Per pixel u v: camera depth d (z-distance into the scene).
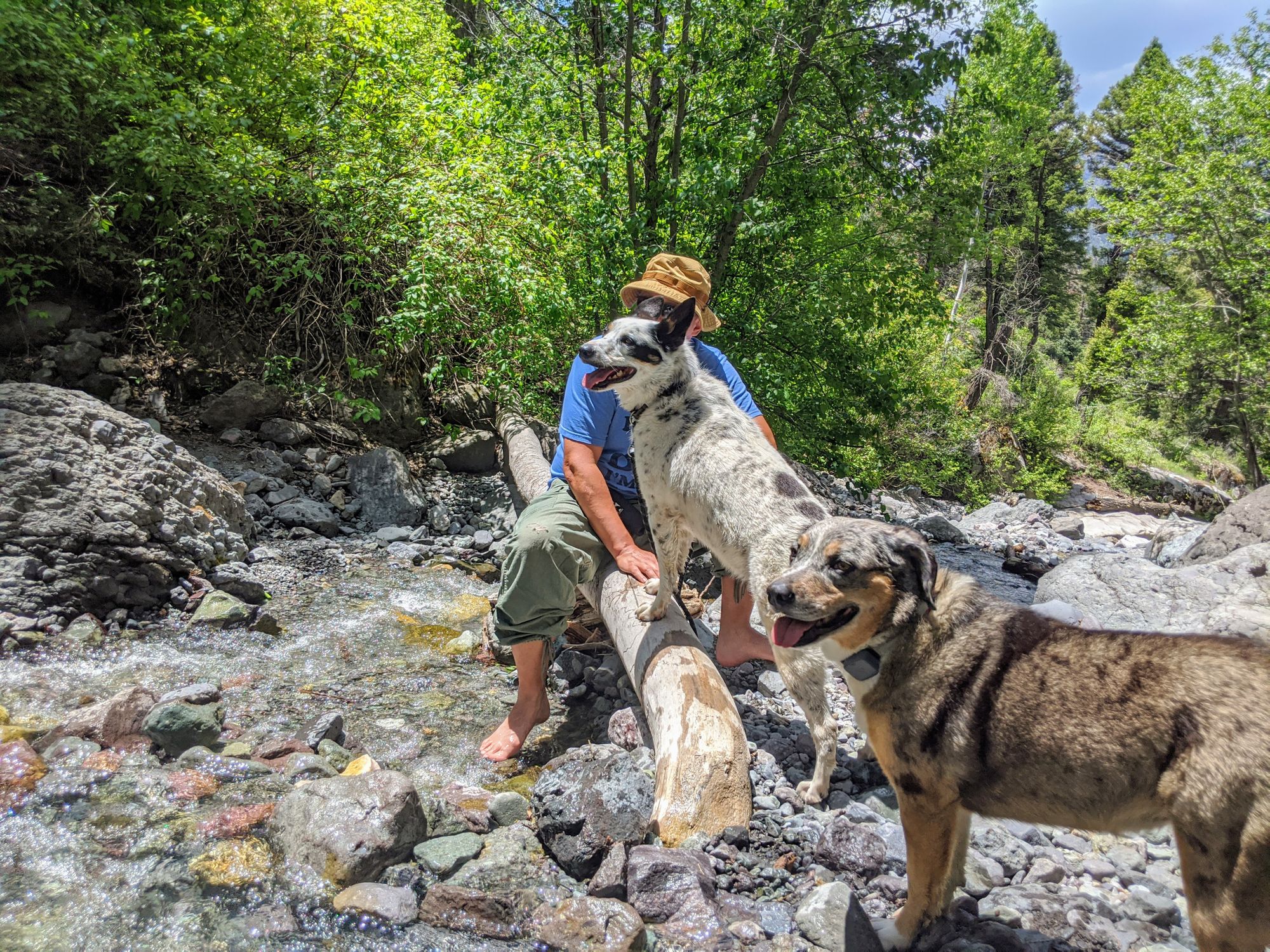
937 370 18.61
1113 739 2.11
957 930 2.51
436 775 3.49
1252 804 1.89
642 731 3.75
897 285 9.99
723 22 8.14
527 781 3.49
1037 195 37.12
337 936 2.39
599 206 7.43
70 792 2.96
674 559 4.08
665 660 3.61
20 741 3.16
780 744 3.84
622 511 4.46
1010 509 12.98
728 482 3.72
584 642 4.91
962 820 2.62
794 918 2.55
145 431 5.48
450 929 2.47
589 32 8.31
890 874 2.82
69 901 2.42
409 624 5.10
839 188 9.48
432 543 6.68
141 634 4.48
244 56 7.73
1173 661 2.12
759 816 3.13
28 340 6.88
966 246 10.17
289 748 3.43
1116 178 23.33
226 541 5.54
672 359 3.91
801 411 9.59
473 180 7.57
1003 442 23.70
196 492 5.51
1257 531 6.36
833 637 2.51
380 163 8.07
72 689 3.78
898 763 2.44
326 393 8.02
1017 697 2.25
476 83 8.57
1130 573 5.78
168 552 4.92
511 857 2.85
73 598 4.43
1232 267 21.05
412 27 8.67
